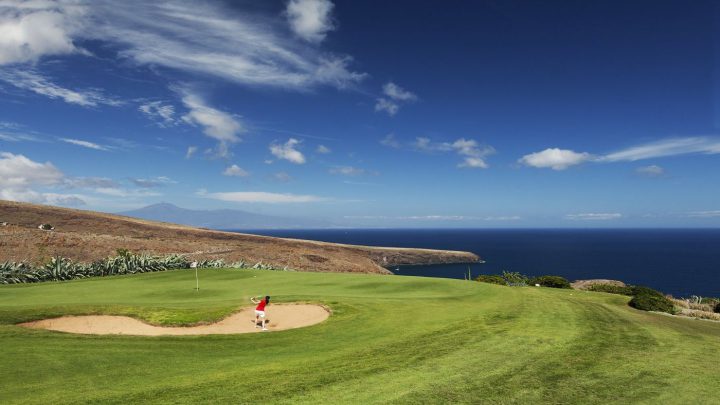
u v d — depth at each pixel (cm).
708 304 2583
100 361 1053
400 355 1093
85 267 3128
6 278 2827
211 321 1543
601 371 952
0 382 892
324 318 1589
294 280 2555
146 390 861
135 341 1241
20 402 798
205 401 800
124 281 2530
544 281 3094
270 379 925
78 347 1152
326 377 931
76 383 902
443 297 1981
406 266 11688
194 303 1772
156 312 1594
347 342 1252
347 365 1021
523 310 1661
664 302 2108
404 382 890
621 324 1448
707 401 785
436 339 1244
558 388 851
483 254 15488
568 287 3002
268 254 6675
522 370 960
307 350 1180
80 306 1614
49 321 1469
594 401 786
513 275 3350
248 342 1276
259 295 2017
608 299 2312
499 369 967
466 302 1833
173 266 3588
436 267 11356
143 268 3362
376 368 989
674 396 809
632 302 2095
